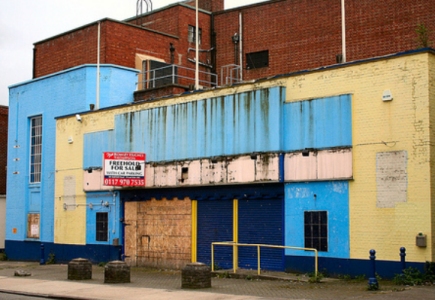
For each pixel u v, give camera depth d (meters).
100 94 31.00
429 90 18.03
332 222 19.77
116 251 27.25
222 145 23.05
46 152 32.44
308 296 16.00
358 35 32.66
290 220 20.91
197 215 24.27
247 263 22.31
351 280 18.84
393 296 15.34
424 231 17.67
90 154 28.88
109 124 28.22
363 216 19.03
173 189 25.12
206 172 23.52
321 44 34.06
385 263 18.39
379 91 19.03
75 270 22.36
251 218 22.34
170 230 25.17
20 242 33.59
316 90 20.62
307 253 20.33
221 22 39.59
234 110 22.72
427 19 30.22
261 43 37.00
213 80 39.56
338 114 19.86
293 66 35.22
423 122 17.98
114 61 35.56
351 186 19.41
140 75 35.06
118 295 17.62
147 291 18.27
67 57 38.06
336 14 33.62
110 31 35.59
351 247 19.22
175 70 35.91
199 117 24.02
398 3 31.31
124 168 25.31
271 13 36.72
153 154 25.70
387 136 18.72
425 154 17.86
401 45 30.98
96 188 28.31
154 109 25.89
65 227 30.14
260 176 21.59
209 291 17.75
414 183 18.02
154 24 40.78
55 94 32.41
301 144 20.73
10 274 25.67
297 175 20.73
